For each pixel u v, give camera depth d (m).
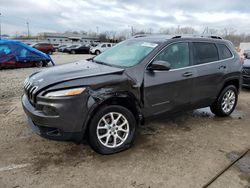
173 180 3.03
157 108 4.00
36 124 3.38
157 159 3.50
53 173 3.12
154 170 3.23
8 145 3.81
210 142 4.10
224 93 5.12
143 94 3.77
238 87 5.48
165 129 4.60
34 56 14.68
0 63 13.39
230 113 5.46
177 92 4.19
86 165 3.31
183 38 4.40
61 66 4.20
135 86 3.65
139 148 3.82
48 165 3.30
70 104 3.17
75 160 3.43
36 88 3.34
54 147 3.78
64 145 3.85
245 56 9.79
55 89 3.18
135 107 3.75
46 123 3.21
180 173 3.18
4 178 3.00
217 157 3.61
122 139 3.70
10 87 8.07
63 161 3.40
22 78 10.20
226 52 5.12
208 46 4.77
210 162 3.46
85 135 3.49
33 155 3.54
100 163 3.37
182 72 4.21
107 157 3.53
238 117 5.43
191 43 4.48
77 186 2.89
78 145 3.85
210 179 3.06
